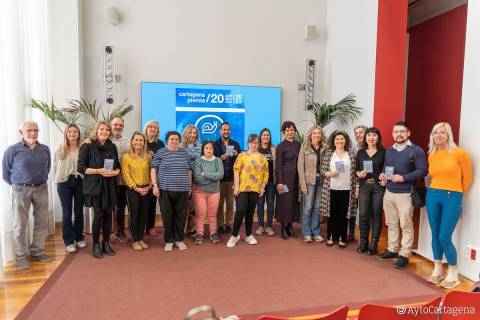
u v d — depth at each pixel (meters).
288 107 6.68
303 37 6.65
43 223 3.89
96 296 3.05
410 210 3.78
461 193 3.34
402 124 3.82
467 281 3.50
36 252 3.88
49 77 5.26
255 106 6.48
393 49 5.03
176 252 4.20
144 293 3.12
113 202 4.00
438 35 6.64
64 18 5.33
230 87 6.35
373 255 4.19
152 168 4.25
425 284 3.42
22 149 3.66
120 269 3.66
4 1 3.81
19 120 4.04
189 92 6.18
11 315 2.73
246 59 6.43
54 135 5.30
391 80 5.05
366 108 5.39
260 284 3.34
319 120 6.02
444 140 3.36
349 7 5.87
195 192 4.52
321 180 4.56
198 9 6.18
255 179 4.44
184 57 6.17
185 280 3.40
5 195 3.75
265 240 4.73
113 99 5.93
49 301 2.95
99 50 5.84
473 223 3.51
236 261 3.93
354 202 4.47
